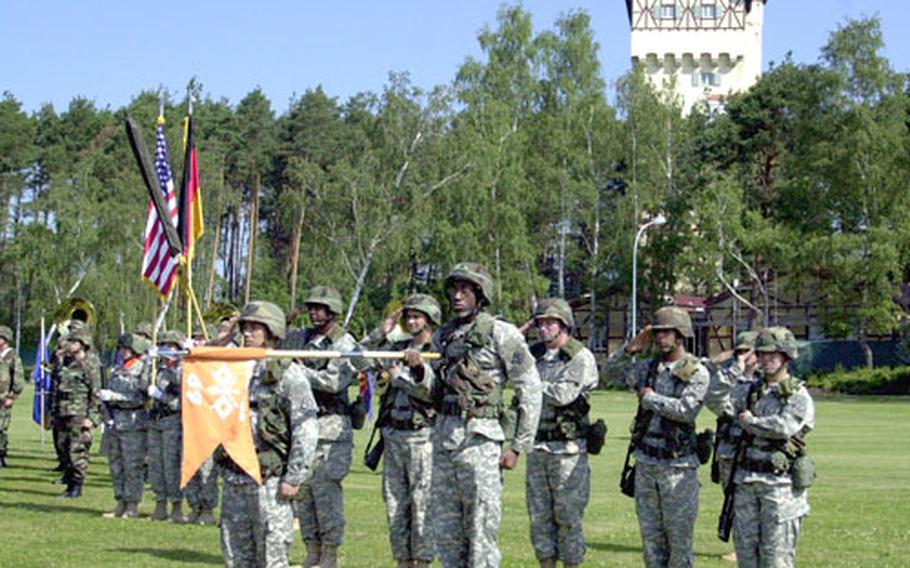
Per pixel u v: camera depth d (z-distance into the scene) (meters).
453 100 66.56
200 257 67.19
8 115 93.31
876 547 13.50
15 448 26.66
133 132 18.12
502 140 68.94
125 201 74.31
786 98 83.69
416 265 74.62
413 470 11.52
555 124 72.94
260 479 9.05
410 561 11.68
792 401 9.82
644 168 72.81
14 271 87.56
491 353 9.60
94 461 23.56
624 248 71.50
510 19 75.69
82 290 69.94
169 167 21.14
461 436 9.51
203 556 12.57
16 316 86.25
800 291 72.19
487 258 67.06
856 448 28.84
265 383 9.18
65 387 17.97
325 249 66.38
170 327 42.69
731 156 85.00
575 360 11.12
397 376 11.34
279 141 96.69
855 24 64.94
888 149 62.50
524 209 70.62
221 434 8.97
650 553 10.55
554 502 11.20
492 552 9.55
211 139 87.44
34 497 17.88
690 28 108.12
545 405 11.16
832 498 18.30
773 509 9.86
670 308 10.57
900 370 60.81
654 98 73.19
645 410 10.61
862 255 62.00
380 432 11.80
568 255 75.38
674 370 10.41
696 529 15.08
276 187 95.19
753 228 67.12
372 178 65.00
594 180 73.38
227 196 74.94
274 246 93.88
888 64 64.75
